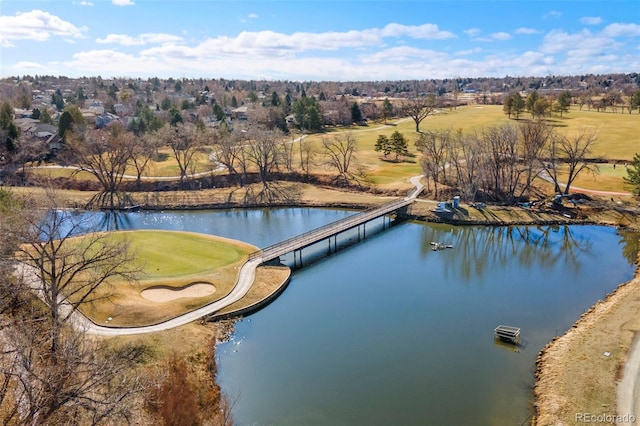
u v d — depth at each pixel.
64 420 26.33
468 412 34.97
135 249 64.19
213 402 35.91
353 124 182.88
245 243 70.31
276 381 39.06
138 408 30.30
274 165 116.62
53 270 39.12
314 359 42.28
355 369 40.69
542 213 85.06
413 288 58.25
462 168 106.38
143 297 51.25
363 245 75.31
